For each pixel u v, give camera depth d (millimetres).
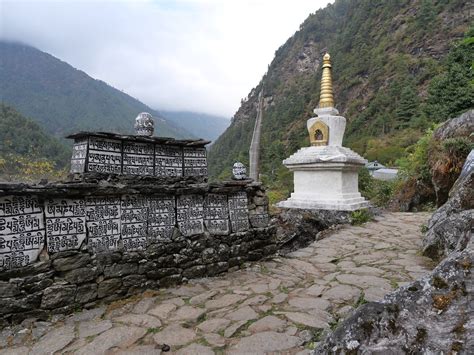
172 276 4938
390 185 15227
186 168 5496
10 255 3695
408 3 75688
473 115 11062
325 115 11320
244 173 6242
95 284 4230
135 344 3256
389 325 1713
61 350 3186
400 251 6629
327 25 119500
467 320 1546
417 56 61281
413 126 43094
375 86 64750
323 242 7633
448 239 5461
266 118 82875
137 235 4695
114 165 4688
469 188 5934
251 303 4207
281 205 11422
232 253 5711
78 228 4191
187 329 3555
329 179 10812
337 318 3770
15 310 3662
